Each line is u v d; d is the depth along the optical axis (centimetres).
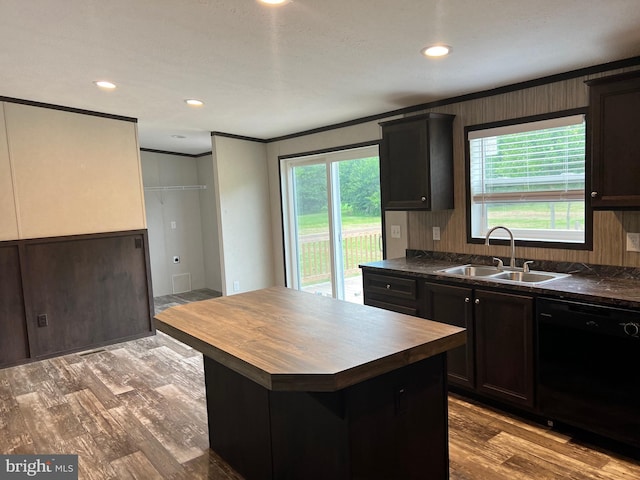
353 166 485
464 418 288
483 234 368
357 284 498
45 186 413
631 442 231
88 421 302
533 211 337
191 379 370
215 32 235
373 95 365
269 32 236
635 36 242
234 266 557
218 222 545
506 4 203
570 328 248
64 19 220
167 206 704
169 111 427
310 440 194
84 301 442
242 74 310
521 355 274
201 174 728
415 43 251
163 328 229
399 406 188
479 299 292
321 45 254
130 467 250
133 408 320
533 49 260
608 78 246
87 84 337
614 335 230
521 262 337
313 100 381
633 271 281
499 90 339
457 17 217
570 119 303
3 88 351
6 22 223
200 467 250
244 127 505
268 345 185
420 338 187
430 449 201
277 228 585
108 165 448
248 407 231
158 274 698
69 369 395
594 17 217
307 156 533
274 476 219
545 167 325
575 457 242
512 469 234
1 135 388
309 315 231
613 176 252
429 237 402
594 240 298
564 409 257
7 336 400
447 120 366
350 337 192
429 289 325
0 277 395
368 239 477
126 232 464
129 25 227
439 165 362
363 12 211
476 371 300
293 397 200
